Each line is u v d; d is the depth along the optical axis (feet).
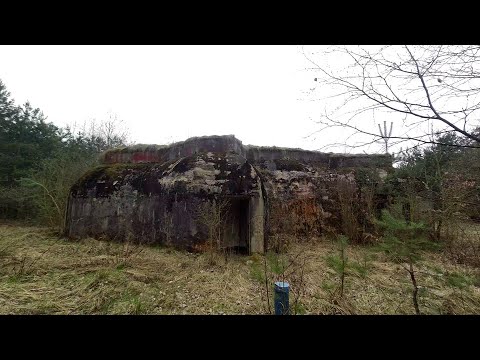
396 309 10.20
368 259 14.19
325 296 11.28
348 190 24.32
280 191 25.38
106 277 13.05
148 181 20.54
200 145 22.36
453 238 15.47
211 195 17.60
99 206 21.62
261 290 11.98
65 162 31.22
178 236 17.92
